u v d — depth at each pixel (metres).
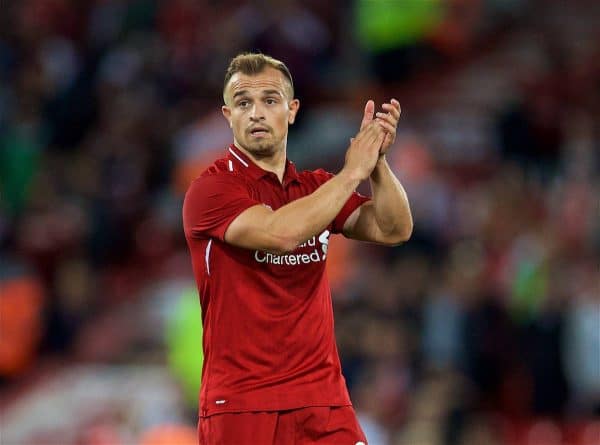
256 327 17.73
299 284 17.95
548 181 45.69
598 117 49.06
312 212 17.14
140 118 50.53
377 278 37.94
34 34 56.72
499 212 40.88
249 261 17.77
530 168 46.50
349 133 47.62
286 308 17.83
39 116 52.44
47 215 46.84
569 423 34.91
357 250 40.66
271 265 17.78
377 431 33.19
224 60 52.44
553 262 37.16
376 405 33.62
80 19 57.06
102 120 51.88
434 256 40.34
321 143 46.94
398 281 37.38
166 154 49.50
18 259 44.75
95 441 37.12
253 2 52.91
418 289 37.22
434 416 32.84
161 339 42.19
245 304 17.75
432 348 36.00
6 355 40.91
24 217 47.19
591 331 35.56
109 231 46.44
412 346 35.41
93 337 42.59
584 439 34.50
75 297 43.44
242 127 18.08
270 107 18.09
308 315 17.95
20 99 53.09
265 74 18.16
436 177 44.84
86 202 47.47
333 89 52.19
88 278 44.53
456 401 33.03
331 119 49.22
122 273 45.78
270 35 50.03
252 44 50.56
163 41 54.69
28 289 42.16
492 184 44.94
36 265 44.91
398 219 18.81
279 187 18.28
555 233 40.28
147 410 37.66
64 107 51.88
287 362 17.78
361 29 53.03
